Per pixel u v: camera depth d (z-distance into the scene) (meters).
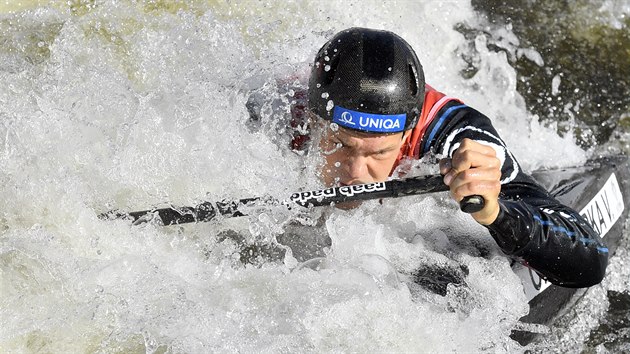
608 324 16.28
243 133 14.55
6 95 15.05
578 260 13.85
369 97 12.91
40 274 12.36
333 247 13.73
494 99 21.45
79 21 17.91
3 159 13.55
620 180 18.62
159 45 17.36
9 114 14.35
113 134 14.21
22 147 13.71
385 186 13.07
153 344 11.65
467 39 22.22
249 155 14.27
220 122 14.49
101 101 14.67
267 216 13.64
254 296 12.51
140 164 13.99
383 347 12.23
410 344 12.35
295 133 14.58
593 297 16.72
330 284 12.67
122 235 13.19
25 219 13.14
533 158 20.12
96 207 13.53
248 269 13.06
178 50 17.17
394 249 13.94
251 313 12.23
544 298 15.20
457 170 12.26
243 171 14.10
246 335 11.87
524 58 22.31
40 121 14.00
